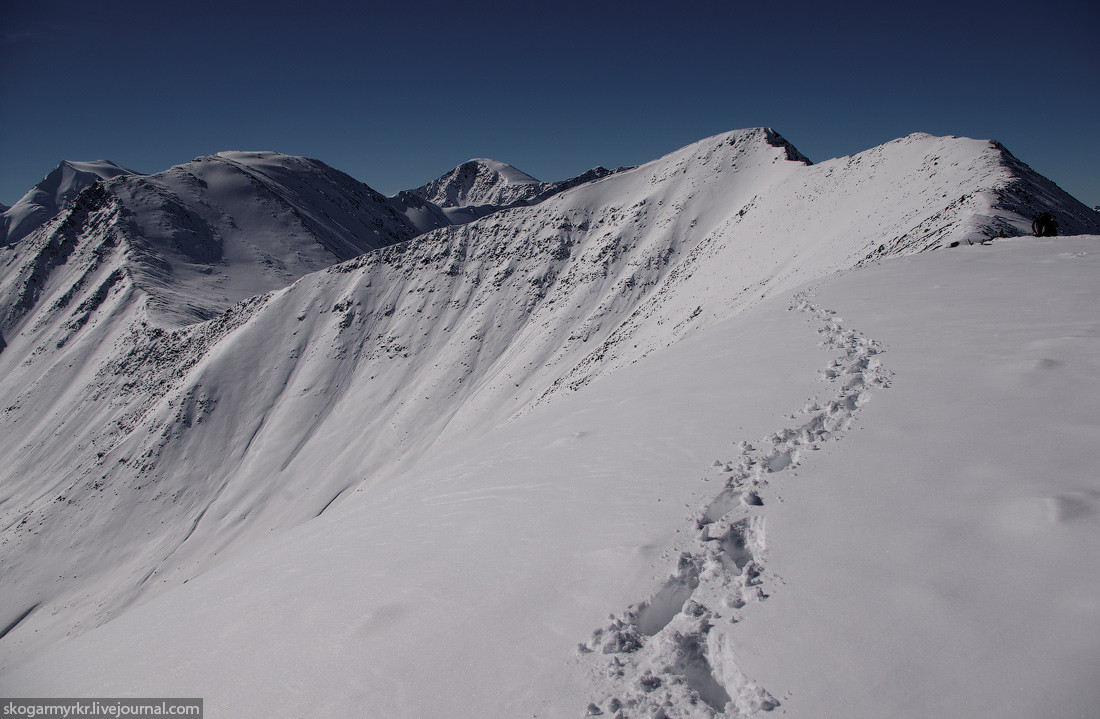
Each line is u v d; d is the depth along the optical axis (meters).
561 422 11.29
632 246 118.06
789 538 4.88
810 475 5.80
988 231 23.91
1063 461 4.92
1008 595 3.62
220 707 4.72
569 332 101.94
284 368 108.69
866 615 3.80
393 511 9.23
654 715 3.62
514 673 4.16
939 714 3.03
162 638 6.81
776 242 64.88
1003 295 11.52
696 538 5.25
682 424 8.41
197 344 118.00
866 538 4.57
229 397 100.44
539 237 132.75
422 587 5.68
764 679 3.61
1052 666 3.08
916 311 11.44
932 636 3.49
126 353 122.44
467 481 9.41
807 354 10.31
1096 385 6.28
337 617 5.57
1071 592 3.51
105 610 63.19
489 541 6.38
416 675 4.36
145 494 83.88
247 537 73.44
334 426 95.56
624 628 4.37
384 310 122.25
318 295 124.88
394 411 96.94
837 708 3.25
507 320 115.00
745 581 4.50
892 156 61.16
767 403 8.29
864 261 34.47
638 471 7.14
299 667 4.90
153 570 69.44
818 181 73.12
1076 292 10.73
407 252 135.00
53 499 85.69
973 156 43.72
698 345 14.38
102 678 6.16
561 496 7.07
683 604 4.66
